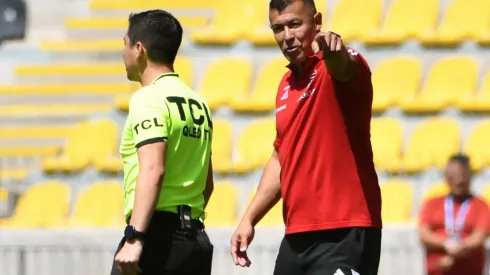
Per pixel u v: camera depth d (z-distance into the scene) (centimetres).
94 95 5669
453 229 3316
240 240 2045
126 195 1969
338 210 1881
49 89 5688
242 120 4834
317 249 1902
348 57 1758
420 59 5084
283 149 1928
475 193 4325
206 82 5209
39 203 4638
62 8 6356
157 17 2006
